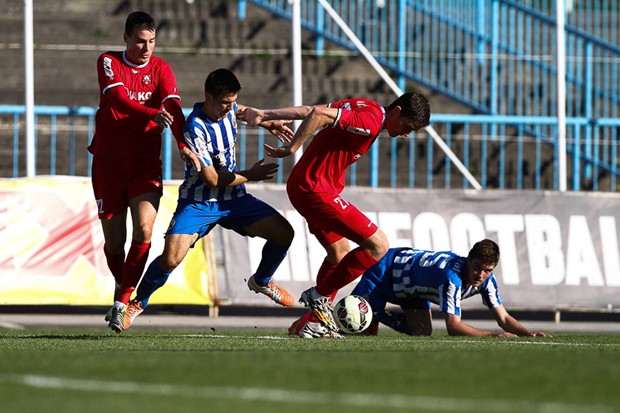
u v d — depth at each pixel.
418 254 29.06
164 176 46.09
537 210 39.97
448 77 59.88
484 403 12.74
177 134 25.02
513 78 59.88
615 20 71.94
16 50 56.91
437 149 53.50
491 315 43.97
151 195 25.67
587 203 40.28
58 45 57.91
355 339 26.08
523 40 63.34
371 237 25.03
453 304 28.16
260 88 57.12
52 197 37.38
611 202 40.47
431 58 57.16
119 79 25.25
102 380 14.84
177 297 37.38
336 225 24.91
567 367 16.91
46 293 36.44
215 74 24.47
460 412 12.04
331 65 59.94
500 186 48.88
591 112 59.97
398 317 30.20
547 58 55.22
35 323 36.38
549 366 17.00
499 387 14.29
